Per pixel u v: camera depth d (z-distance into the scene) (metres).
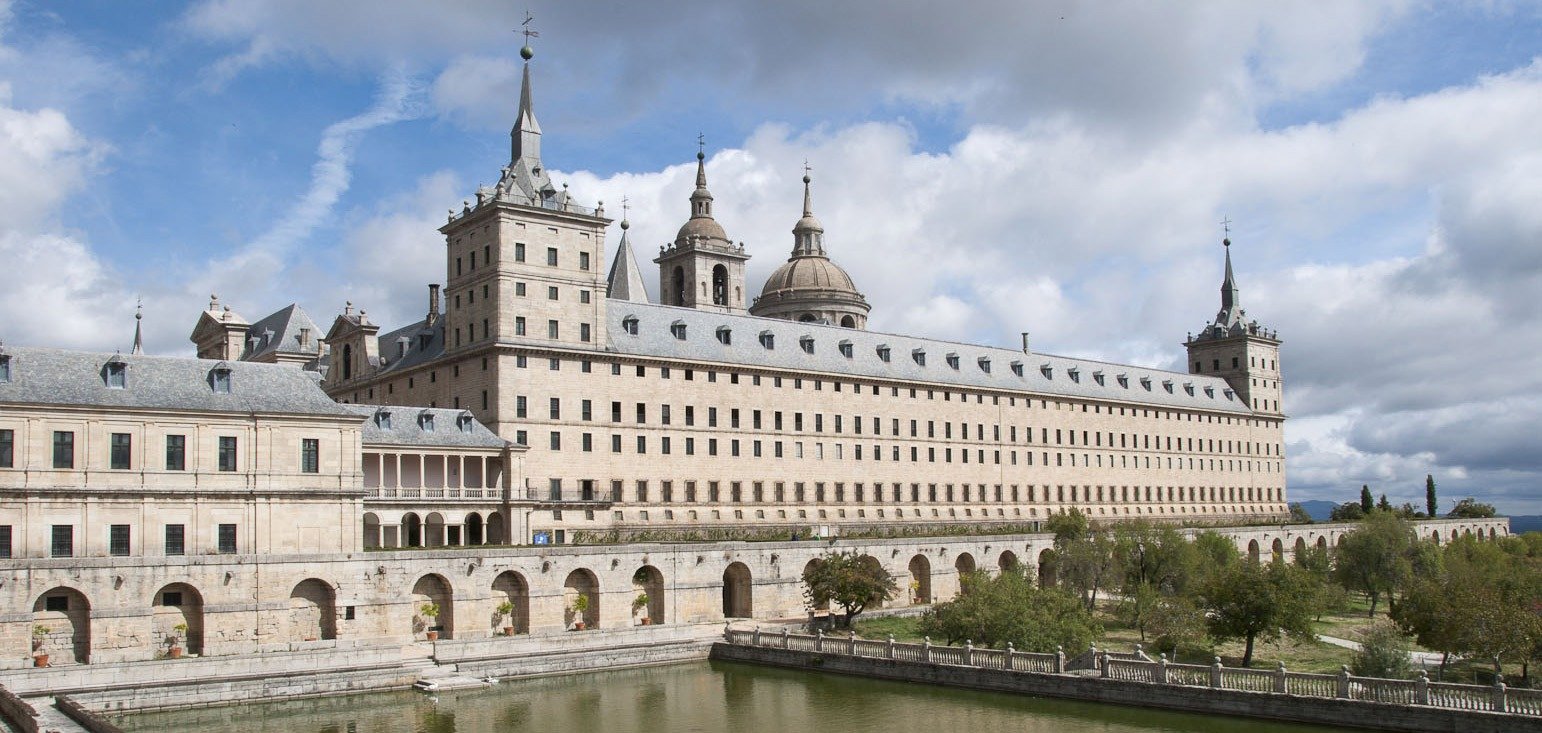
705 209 179.38
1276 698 67.88
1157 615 94.44
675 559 101.75
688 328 135.62
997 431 164.38
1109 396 182.38
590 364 123.00
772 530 132.75
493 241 119.38
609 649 90.38
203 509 86.25
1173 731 66.94
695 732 68.94
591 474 121.44
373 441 104.25
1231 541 136.88
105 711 71.00
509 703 77.31
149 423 85.00
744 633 94.81
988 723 69.94
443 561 90.12
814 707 75.62
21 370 82.56
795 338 146.62
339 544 91.62
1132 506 184.00
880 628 103.38
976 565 124.88
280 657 78.06
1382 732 63.78
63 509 81.56
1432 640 80.69
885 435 150.12
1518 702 60.78
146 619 78.56
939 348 165.38
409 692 80.25
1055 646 85.38
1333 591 119.88
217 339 154.50
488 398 117.81
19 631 74.31
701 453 131.00
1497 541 160.25
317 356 152.12
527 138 125.81
